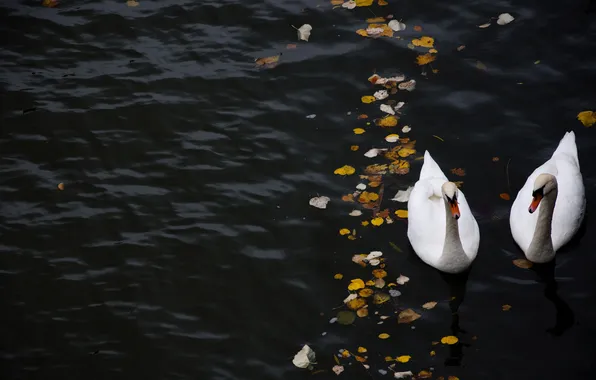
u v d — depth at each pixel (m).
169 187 11.44
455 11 13.99
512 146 11.60
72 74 13.41
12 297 10.02
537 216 10.03
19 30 14.30
